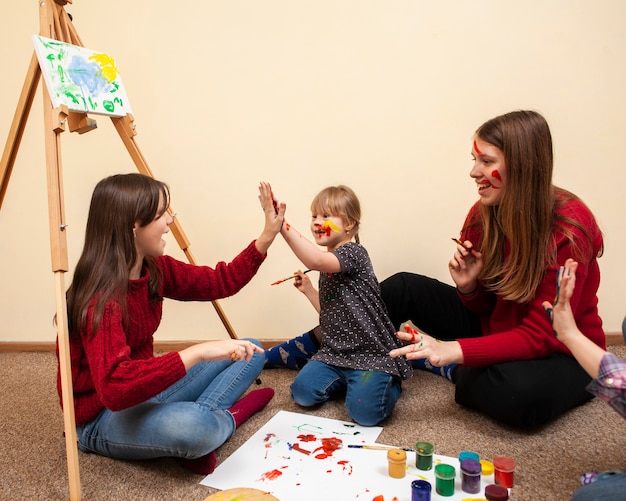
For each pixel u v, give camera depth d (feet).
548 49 5.56
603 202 5.81
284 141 5.95
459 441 3.93
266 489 3.26
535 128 3.77
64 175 6.23
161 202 3.61
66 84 3.96
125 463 3.74
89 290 3.38
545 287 3.83
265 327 6.27
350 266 4.53
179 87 6.01
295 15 5.74
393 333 4.79
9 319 6.55
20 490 3.46
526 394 3.78
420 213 5.88
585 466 3.54
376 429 4.15
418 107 5.74
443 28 5.60
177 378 3.19
